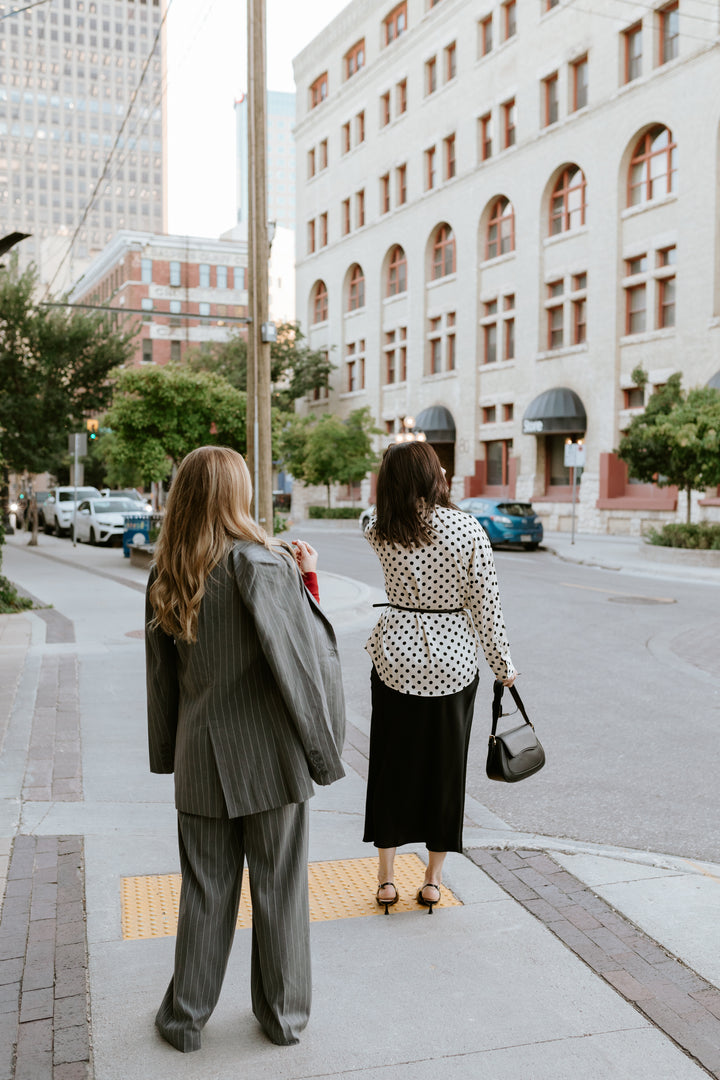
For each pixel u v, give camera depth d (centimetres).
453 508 326
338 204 4806
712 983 286
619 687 778
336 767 246
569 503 3250
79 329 2447
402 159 4222
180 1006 248
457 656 326
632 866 383
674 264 2903
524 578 1716
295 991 253
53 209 15012
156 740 259
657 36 2909
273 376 4944
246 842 249
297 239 5262
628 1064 244
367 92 4491
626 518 3025
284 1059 246
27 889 357
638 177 3027
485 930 324
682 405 1986
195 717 243
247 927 330
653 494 3000
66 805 466
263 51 1252
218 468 244
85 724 641
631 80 3033
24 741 593
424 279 4091
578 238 3228
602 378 3128
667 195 2847
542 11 3350
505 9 3572
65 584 1573
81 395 2555
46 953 304
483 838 423
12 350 2422
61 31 15038
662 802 491
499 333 3659
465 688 331
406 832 336
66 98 15088
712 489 2722
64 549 2603
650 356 2953
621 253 3055
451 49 3916
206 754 241
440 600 326
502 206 3675
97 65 15250
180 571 239
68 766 540
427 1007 273
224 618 238
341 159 4759
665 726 650
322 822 454
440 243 4056
